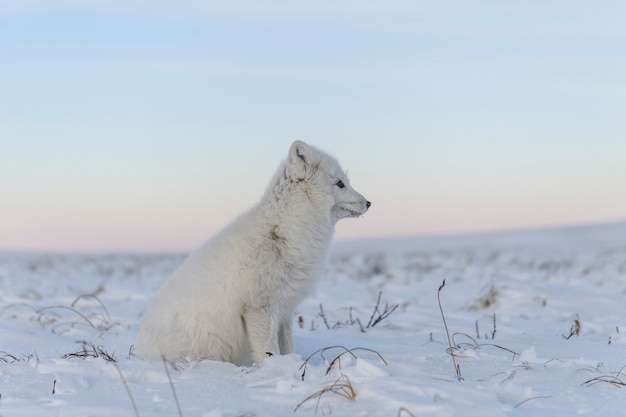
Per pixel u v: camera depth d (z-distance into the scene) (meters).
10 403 4.66
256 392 4.81
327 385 4.73
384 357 6.00
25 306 10.21
